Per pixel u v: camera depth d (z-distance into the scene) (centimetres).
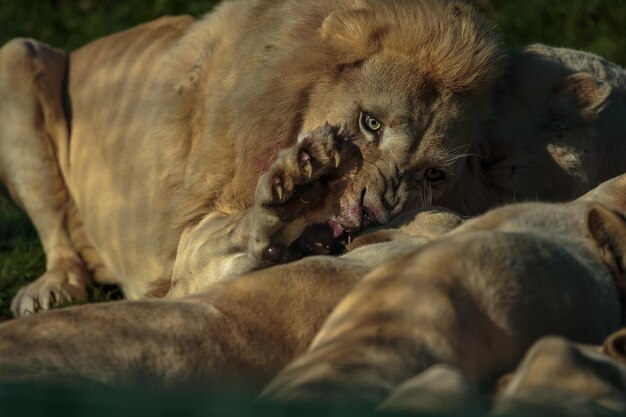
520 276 605
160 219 1193
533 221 710
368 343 520
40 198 1430
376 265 730
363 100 1056
